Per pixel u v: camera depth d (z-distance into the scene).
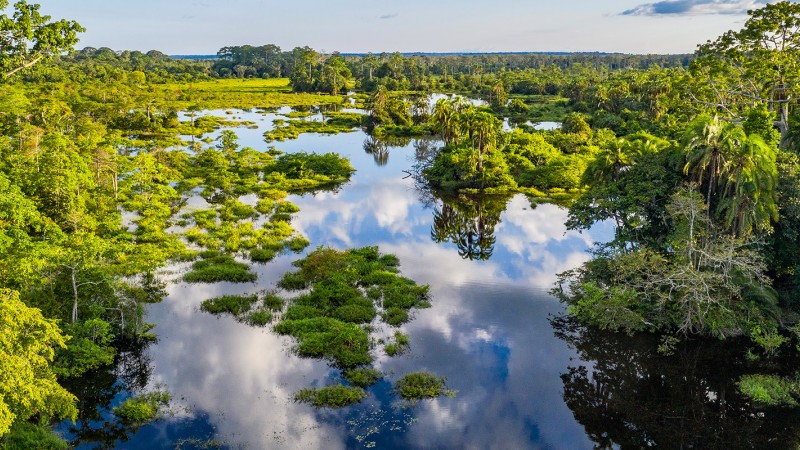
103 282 34.78
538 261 53.69
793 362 35.34
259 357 34.62
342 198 75.81
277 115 157.88
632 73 177.38
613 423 29.69
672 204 38.94
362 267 48.88
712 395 32.50
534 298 44.91
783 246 40.81
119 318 36.09
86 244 33.78
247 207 65.62
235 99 184.50
